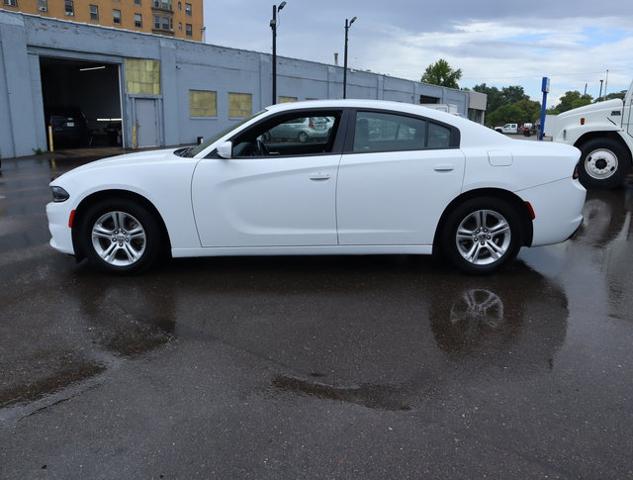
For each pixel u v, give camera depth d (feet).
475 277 17.04
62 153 70.13
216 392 10.22
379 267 18.10
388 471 8.04
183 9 217.97
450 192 16.16
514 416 9.43
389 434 8.91
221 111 88.99
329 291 15.76
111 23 193.26
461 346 12.20
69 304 14.64
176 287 16.05
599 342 12.39
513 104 410.72
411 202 16.21
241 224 16.38
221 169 16.14
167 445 8.64
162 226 16.99
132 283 16.37
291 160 16.19
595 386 10.43
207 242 16.51
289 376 10.84
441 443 8.67
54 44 66.18
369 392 10.23
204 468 8.11
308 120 16.66
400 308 14.47
